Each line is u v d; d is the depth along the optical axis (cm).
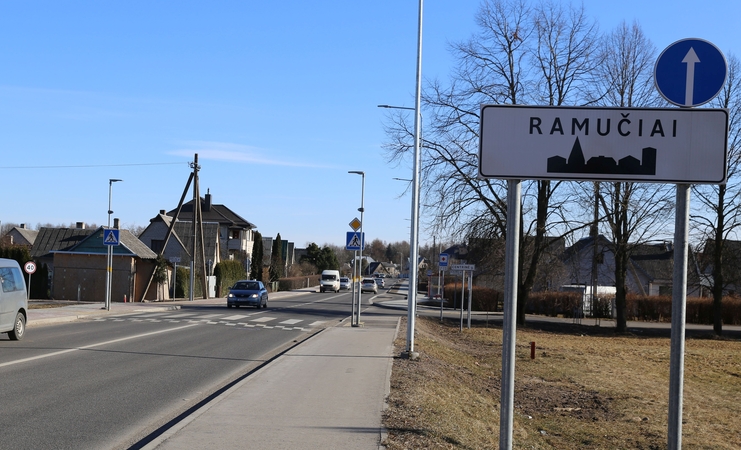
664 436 1068
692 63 498
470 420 951
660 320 4431
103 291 4447
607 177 497
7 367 1160
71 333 1823
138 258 4566
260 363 1353
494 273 3438
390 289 9531
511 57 3023
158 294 4644
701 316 4444
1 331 1496
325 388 1001
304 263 11262
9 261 1576
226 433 704
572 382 1608
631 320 4459
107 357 1341
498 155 504
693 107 497
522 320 3347
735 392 1606
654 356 2273
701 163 493
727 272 3878
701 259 3656
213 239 6494
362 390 991
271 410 829
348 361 1334
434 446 700
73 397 916
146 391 987
